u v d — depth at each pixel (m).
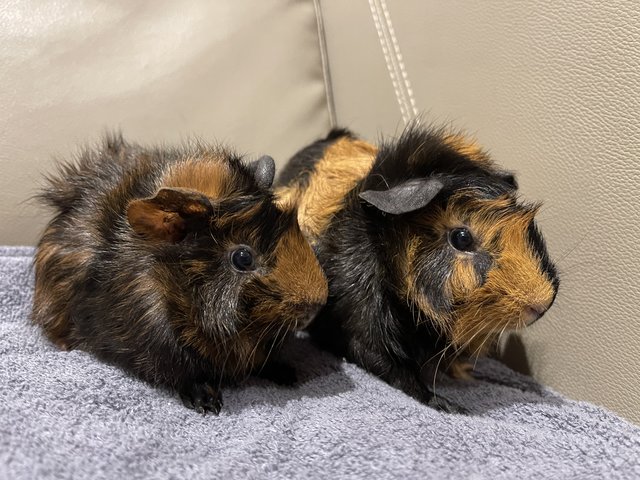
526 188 0.26
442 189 0.23
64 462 0.16
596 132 0.23
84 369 0.22
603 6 0.23
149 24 0.33
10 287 0.27
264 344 0.23
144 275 0.21
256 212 0.22
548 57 0.25
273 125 0.34
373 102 0.33
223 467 0.17
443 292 0.22
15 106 0.31
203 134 0.33
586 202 0.24
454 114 0.29
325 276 0.23
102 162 0.26
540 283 0.21
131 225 0.21
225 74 0.34
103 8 0.33
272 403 0.22
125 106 0.32
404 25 0.31
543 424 0.22
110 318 0.22
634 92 0.22
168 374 0.21
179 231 0.21
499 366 0.27
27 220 0.32
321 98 0.35
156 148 0.27
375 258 0.24
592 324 0.24
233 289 0.21
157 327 0.21
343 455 0.18
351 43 0.34
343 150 0.30
